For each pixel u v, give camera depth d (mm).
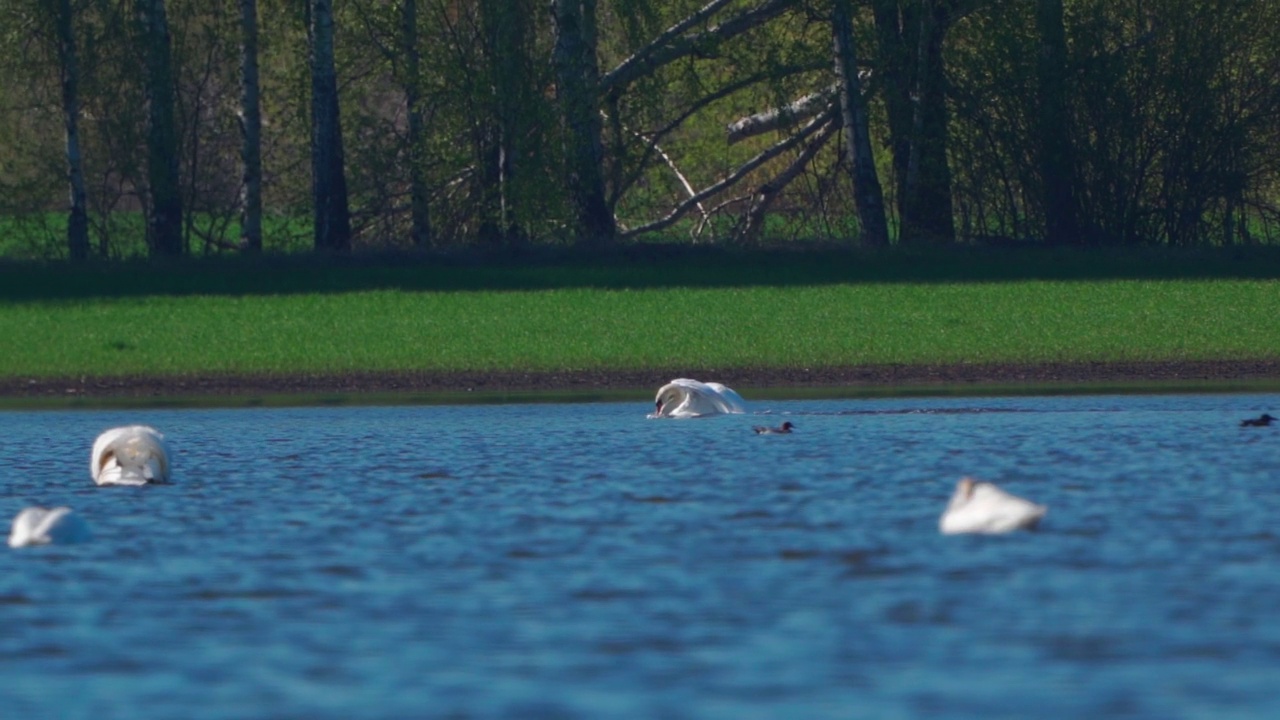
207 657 11961
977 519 16281
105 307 43281
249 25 54188
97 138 53219
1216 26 54469
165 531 16875
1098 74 54438
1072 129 54875
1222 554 14969
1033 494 18578
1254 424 25812
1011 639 12133
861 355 37406
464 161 53688
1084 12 54781
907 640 12148
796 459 22094
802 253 50562
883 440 24297
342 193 52312
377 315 42000
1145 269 48844
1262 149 55344
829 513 17484
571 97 53250
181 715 10688
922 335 39375
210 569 14867
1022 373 36000
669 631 12484
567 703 10805
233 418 30172
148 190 54062
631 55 55219
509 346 38500
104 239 53812
